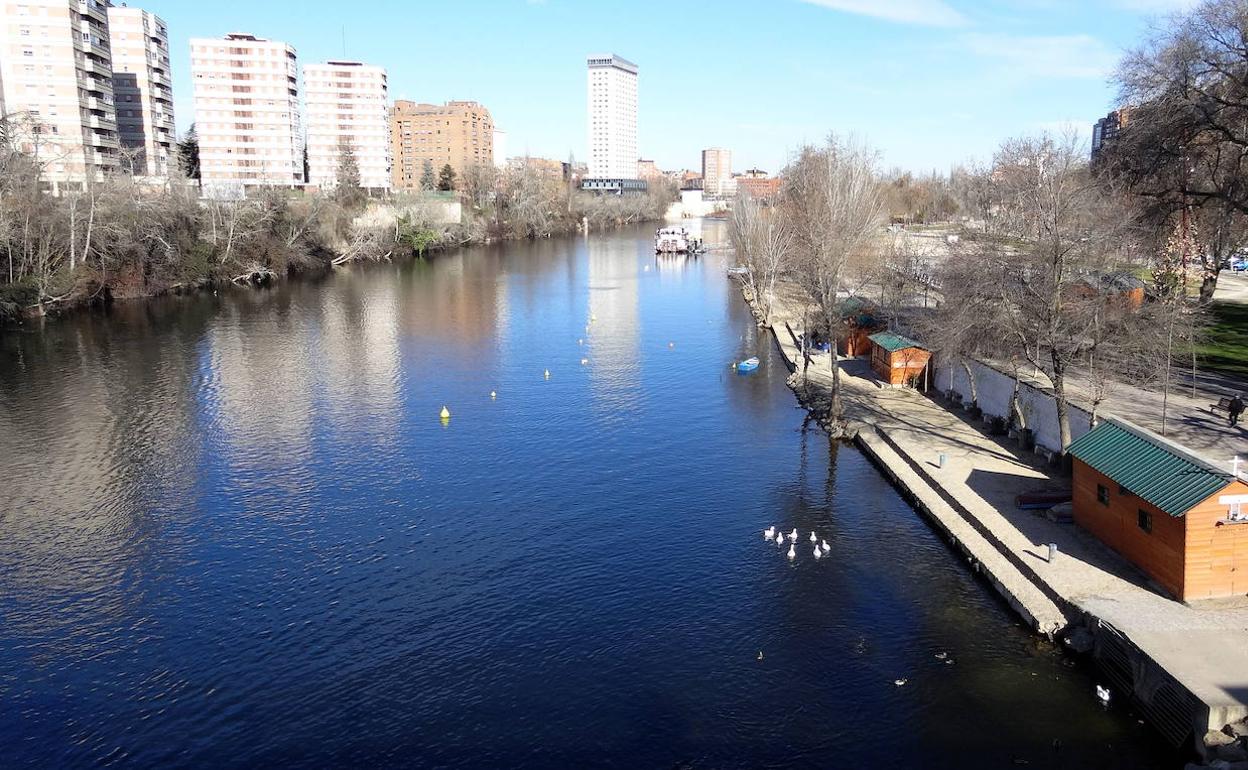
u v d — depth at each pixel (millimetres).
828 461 52031
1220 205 64188
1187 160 63531
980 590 36062
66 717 28812
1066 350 44031
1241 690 25156
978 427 54781
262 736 27891
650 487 48125
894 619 34031
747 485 48250
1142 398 51625
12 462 52469
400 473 50531
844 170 79312
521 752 27000
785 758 26547
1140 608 30391
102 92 160875
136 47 195375
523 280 142500
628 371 75938
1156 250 65562
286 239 146000
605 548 40688
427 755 26906
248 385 70688
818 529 42312
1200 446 42531
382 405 64750
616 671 31141
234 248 132500
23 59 145000
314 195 166250
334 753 27047
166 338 89500
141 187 121875
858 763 26250
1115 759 25984
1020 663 30781
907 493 45500
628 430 58406
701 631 33562
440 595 36531
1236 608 30172
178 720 28688
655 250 190375
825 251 57156
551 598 36250
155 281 115625
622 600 36000
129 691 30250
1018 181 47094
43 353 81625
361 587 37281
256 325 97938
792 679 30422
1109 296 43125
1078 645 30359
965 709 28500
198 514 44844
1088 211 43719
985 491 42719
